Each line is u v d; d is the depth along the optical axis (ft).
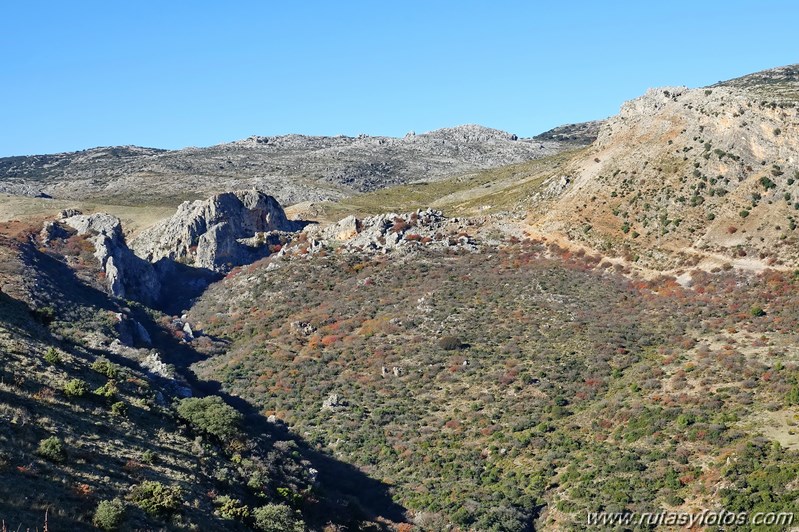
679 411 177.47
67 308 248.32
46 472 102.89
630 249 297.53
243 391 232.53
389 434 198.08
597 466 165.37
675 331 231.09
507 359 229.45
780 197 286.66
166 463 128.06
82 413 132.16
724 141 324.60
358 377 233.76
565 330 243.40
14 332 166.20
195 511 113.60
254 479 142.20
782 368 186.09
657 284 270.87
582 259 302.25
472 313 265.95
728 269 264.52
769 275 252.83
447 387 219.41
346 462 188.44
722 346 211.00
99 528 93.81
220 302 329.31
